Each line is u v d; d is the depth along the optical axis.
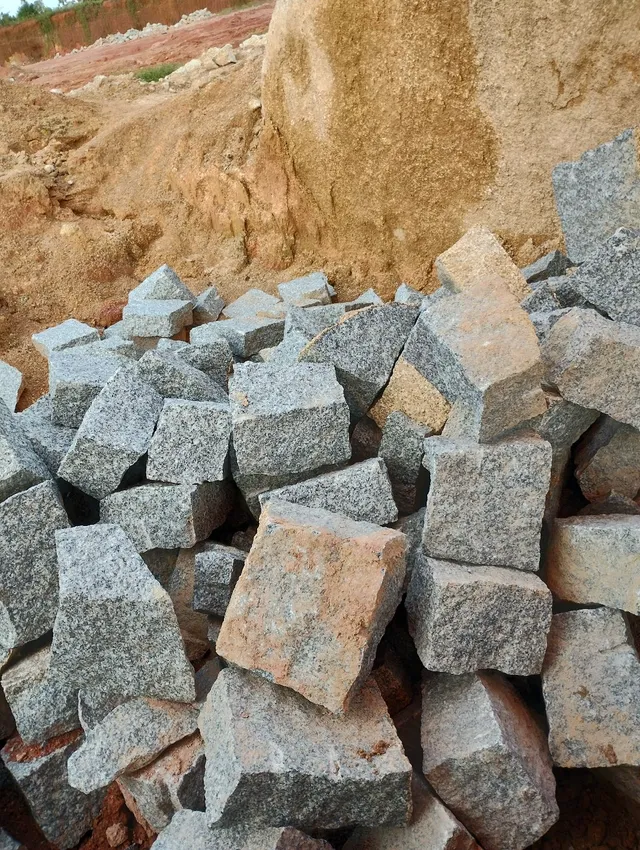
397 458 1.18
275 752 0.80
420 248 2.34
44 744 1.10
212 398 1.37
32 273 2.80
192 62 4.48
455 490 0.96
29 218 2.98
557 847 1.00
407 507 1.21
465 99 2.00
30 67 7.67
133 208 3.10
